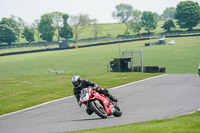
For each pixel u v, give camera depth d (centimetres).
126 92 5381
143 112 3322
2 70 19475
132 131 1939
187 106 3562
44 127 2861
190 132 1805
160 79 7331
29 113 4031
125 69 11662
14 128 3028
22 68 19712
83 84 2612
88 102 2617
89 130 2330
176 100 4122
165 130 1886
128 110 3538
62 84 7206
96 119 3008
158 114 3130
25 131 2761
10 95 5878
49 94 5734
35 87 6825
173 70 14500
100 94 2697
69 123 2948
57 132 2462
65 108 4128
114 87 6347
